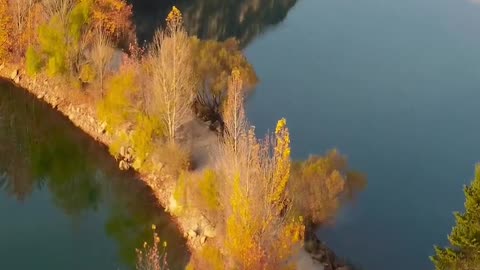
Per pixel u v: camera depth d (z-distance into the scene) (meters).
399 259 47.19
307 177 46.22
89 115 61.56
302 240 39.69
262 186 36.81
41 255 46.22
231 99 48.81
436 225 51.66
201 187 45.72
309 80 79.31
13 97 67.25
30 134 61.94
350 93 76.25
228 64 63.78
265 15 106.69
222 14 106.44
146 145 53.66
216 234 44.56
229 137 43.97
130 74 55.91
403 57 89.00
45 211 52.22
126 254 46.31
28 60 65.81
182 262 44.50
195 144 54.59
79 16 62.56
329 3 113.81
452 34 99.00
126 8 76.81
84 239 48.50
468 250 35.28
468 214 35.06
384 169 60.09
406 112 72.19
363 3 114.12
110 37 67.81
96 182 55.03
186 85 53.28
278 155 38.28
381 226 50.38
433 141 65.94
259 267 35.34
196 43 62.28
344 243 47.38
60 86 65.38
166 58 52.16
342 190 47.91
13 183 56.19
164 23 98.12
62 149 59.31
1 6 69.06
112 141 58.09
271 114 69.06
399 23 103.81
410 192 56.34
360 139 65.56
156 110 53.12
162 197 51.00
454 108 73.81
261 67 82.69
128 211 50.75
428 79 81.62
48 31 62.94
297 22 103.44
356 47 92.25
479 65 86.94
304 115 69.69
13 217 51.06
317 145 63.75
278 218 39.06
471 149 64.75
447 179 58.97
